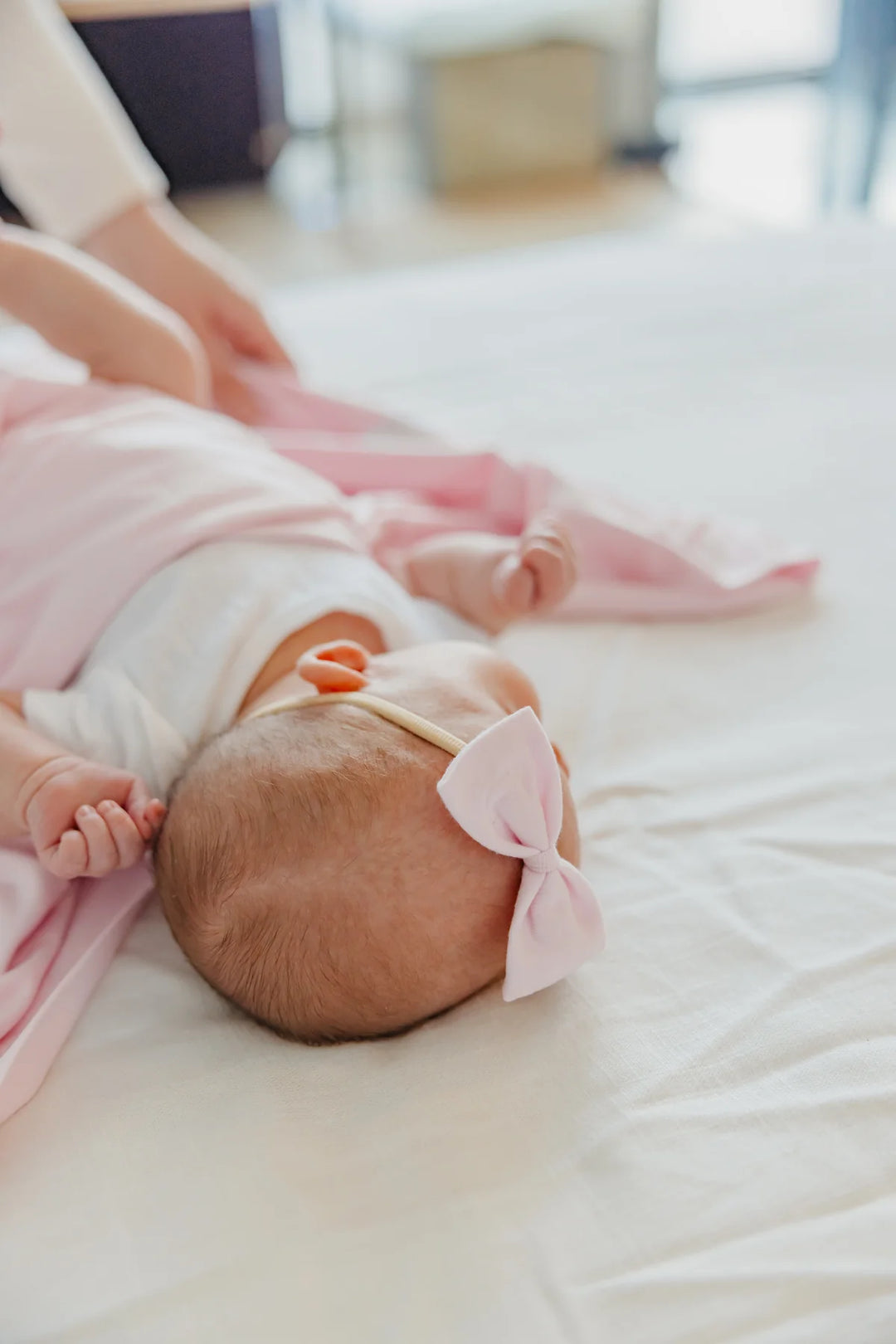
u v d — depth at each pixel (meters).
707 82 4.34
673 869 0.86
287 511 0.99
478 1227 0.63
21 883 0.80
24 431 1.05
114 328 1.14
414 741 0.75
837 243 2.08
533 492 1.23
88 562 0.94
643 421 1.53
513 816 0.71
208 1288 0.60
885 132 3.56
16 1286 0.61
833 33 3.94
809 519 1.32
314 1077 0.71
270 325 1.42
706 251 2.08
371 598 0.94
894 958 0.77
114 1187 0.65
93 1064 0.73
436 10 3.64
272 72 3.17
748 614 1.18
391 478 1.28
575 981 0.77
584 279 1.98
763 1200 0.63
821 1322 0.58
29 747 0.80
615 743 1.00
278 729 0.78
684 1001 0.75
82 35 2.63
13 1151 0.68
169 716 0.86
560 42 3.85
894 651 1.11
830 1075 0.70
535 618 1.17
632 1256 0.61
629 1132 0.67
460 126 3.86
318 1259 0.61
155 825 0.78
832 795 0.92
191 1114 0.69
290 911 0.72
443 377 1.67
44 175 1.33
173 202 3.39
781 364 1.67
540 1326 0.58
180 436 1.05
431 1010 0.74
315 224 3.57
